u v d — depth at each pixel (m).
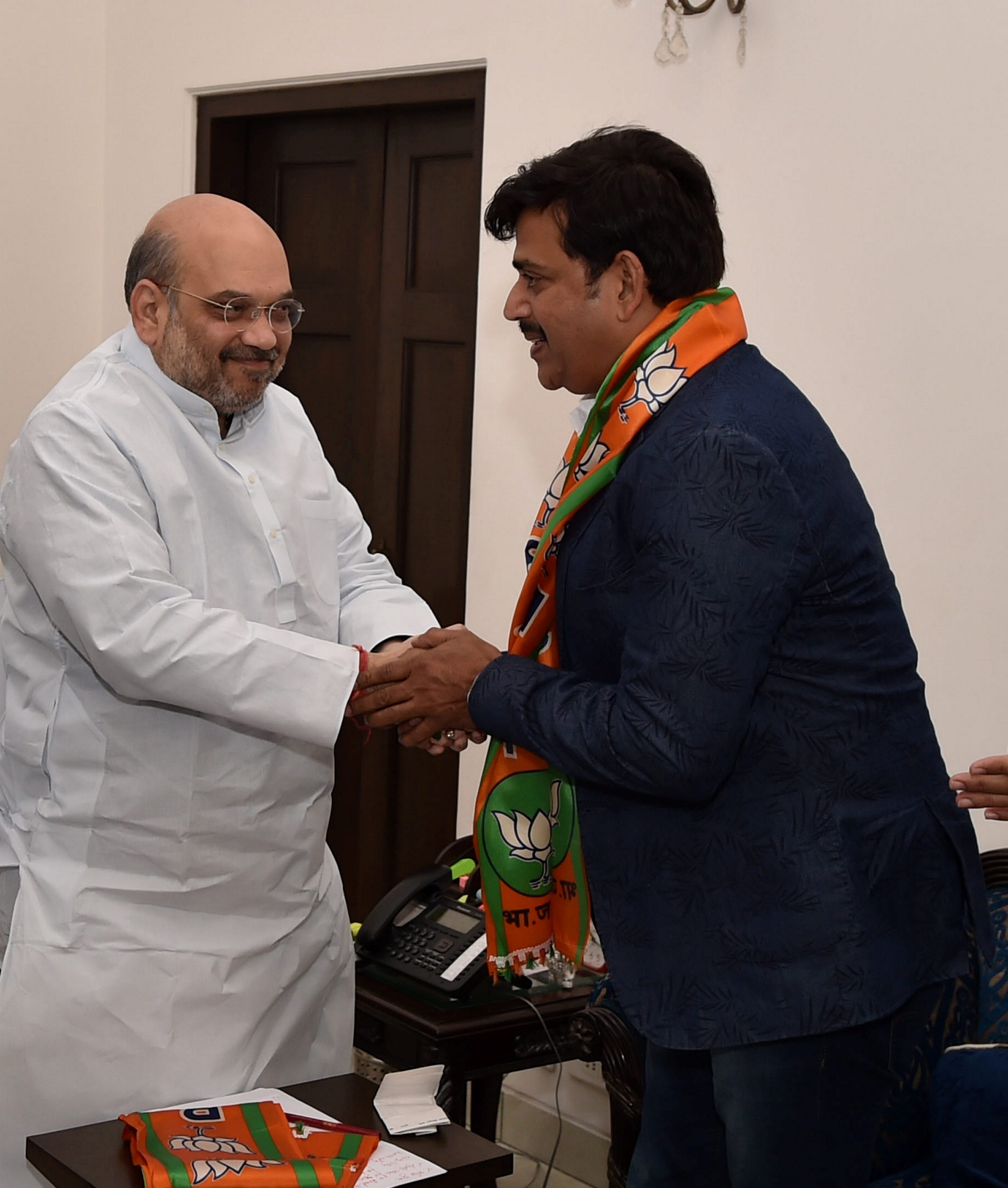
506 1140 3.16
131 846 1.95
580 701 1.54
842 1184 1.58
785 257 2.54
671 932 1.54
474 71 3.09
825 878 1.49
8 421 3.84
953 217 2.32
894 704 1.55
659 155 1.56
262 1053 2.08
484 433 3.06
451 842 3.38
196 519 1.92
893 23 2.37
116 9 3.85
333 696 1.83
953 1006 2.09
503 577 3.04
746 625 1.42
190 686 1.81
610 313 1.58
